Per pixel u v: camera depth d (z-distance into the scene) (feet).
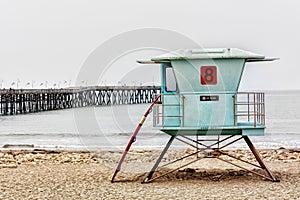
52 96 219.82
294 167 47.11
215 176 40.11
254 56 35.53
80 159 57.93
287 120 142.51
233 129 35.88
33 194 33.91
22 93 191.52
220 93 35.83
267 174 39.99
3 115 190.19
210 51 35.63
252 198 31.22
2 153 64.90
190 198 31.37
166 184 36.76
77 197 32.58
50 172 45.01
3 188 36.32
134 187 35.68
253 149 37.83
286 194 32.35
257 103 36.65
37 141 92.73
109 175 42.04
